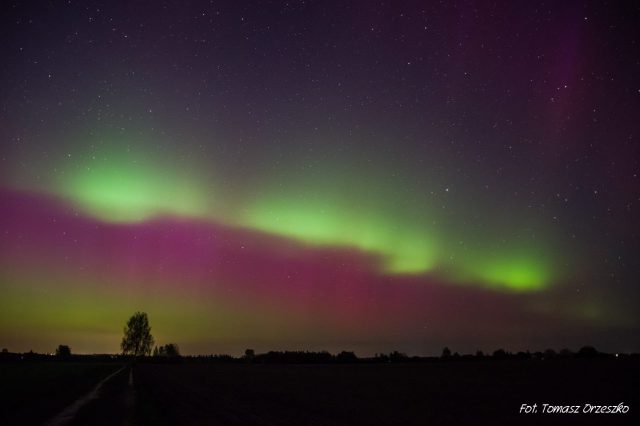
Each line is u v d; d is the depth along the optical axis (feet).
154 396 94.12
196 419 62.03
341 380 166.20
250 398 96.37
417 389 125.59
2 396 91.20
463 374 199.93
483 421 68.03
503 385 135.03
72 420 60.75
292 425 60.44
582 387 120.26
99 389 113.19
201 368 288.51
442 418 70.79
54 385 123.65
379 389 125.70
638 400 90.68
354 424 63.36
